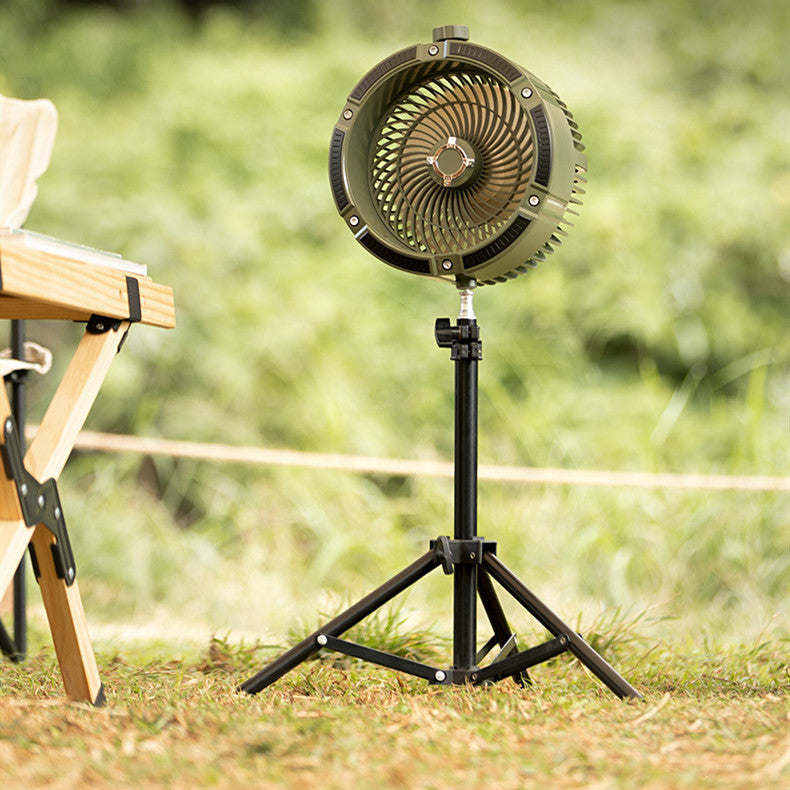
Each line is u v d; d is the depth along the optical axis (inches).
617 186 1057.5
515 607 633.0
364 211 309.9
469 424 308.2
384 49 1178.6
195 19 1269.7
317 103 1119.6
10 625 458.9
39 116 355.6
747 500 716.0
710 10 1224.2
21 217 348.5
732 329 1036.5
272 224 1057.5
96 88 1150.3
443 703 281.6
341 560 749.9
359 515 797.2
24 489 245.6
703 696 305.3
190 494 933.2
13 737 232.2
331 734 238.7
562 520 740.0
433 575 704.4
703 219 1048.2
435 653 388.5
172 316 300.0
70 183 1055.6
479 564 307.4
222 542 794.2
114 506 799.7
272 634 426.3
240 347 993.5
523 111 296.5
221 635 511.2
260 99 1115.3
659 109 1119.6
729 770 219.3
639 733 247.4
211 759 218.5
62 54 1162.0
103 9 1243.8
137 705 273.0
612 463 855.1
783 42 1181.7
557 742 236.5
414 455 914.1
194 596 724.7
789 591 669.9
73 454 950.4
